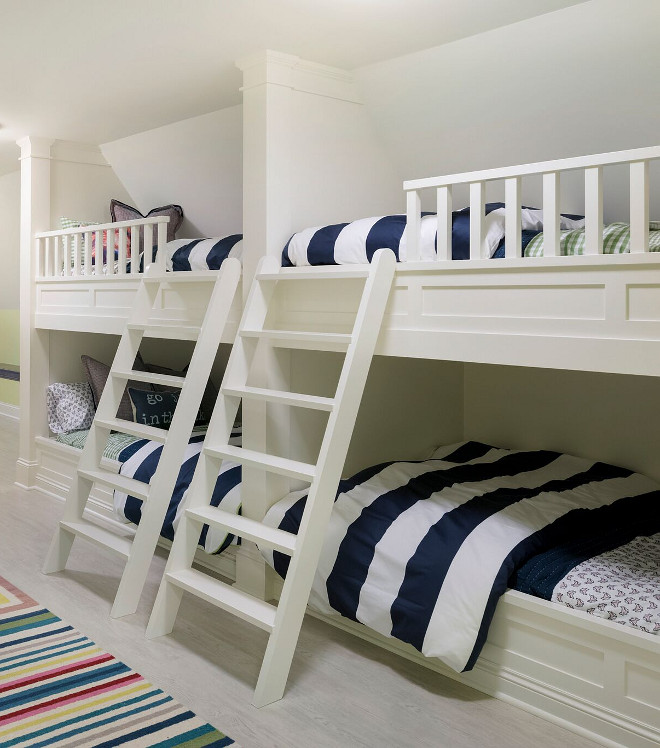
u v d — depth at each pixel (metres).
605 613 2.11
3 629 2.79
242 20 2.63
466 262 2.30
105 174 4.82
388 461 3.64
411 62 2.99
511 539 2.45
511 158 3.16
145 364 4.87
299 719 2.21
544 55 2.69
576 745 2.09
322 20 2.63
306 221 3.13
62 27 2.71
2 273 7.37
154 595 3.13
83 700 2.31
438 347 2.41
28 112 3.90
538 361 2.15
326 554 2.68
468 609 2.27
